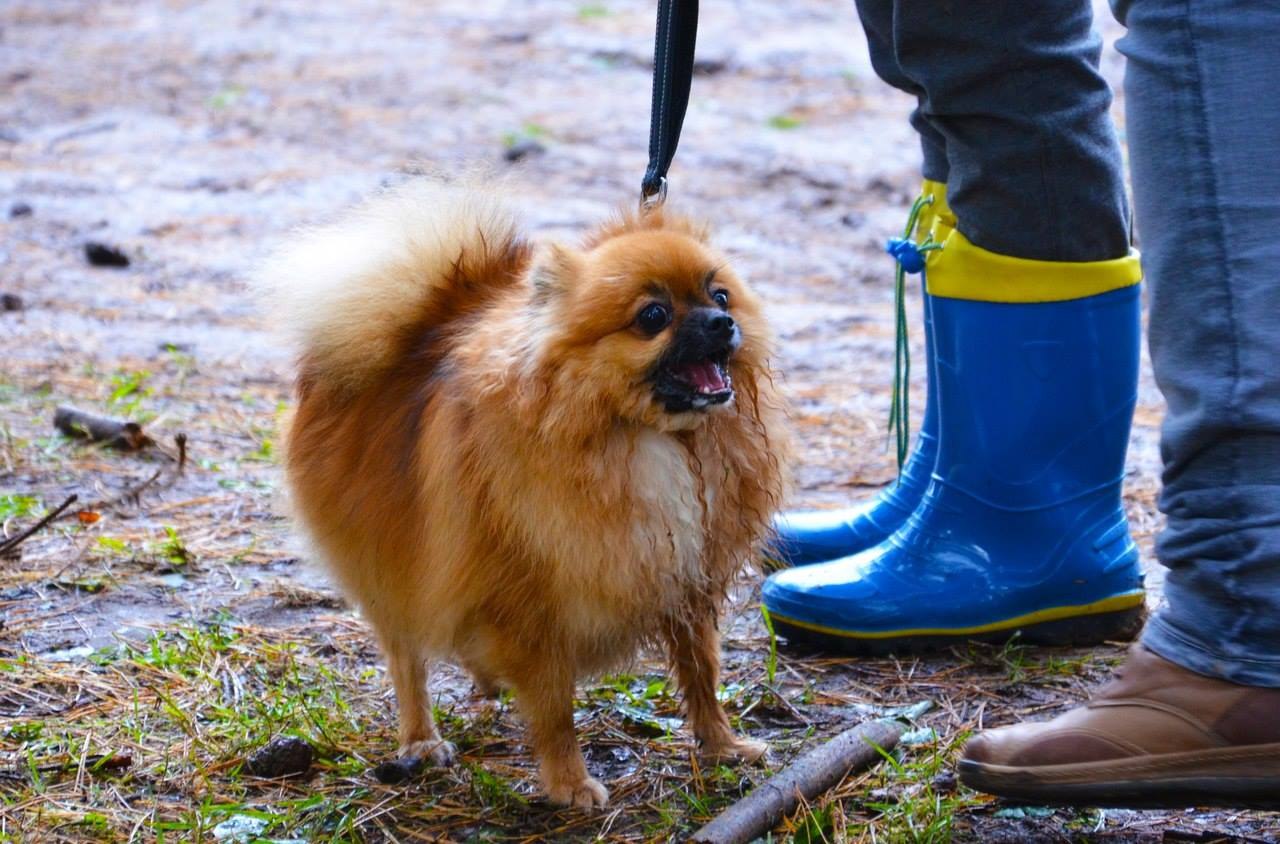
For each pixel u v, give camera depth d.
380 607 3.59
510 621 3.27
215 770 3.47
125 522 5.25
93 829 3.16
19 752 3.52
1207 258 2.60
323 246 3.75
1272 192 2.57
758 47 14.88
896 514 4.54
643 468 3.21
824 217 10.49
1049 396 4.04
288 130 12.78
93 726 3.66
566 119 12.96
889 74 4.18
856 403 6.92
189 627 4.31
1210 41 2.62
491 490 3.19
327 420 3.75
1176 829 3.03
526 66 14.76
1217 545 2.61
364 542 3.56
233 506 5.46
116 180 11.34
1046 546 4.11
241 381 7.14
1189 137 2.62
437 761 3.54
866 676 4.05
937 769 3.32
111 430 6.02
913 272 4.16
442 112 13.24
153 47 15.96
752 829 3.05
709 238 3.54
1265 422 2.54
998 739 2.88
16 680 3.94
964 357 4.06
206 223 10.26
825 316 8.45
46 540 5.00
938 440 4.31
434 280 3.70
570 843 3.17
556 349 3.13
